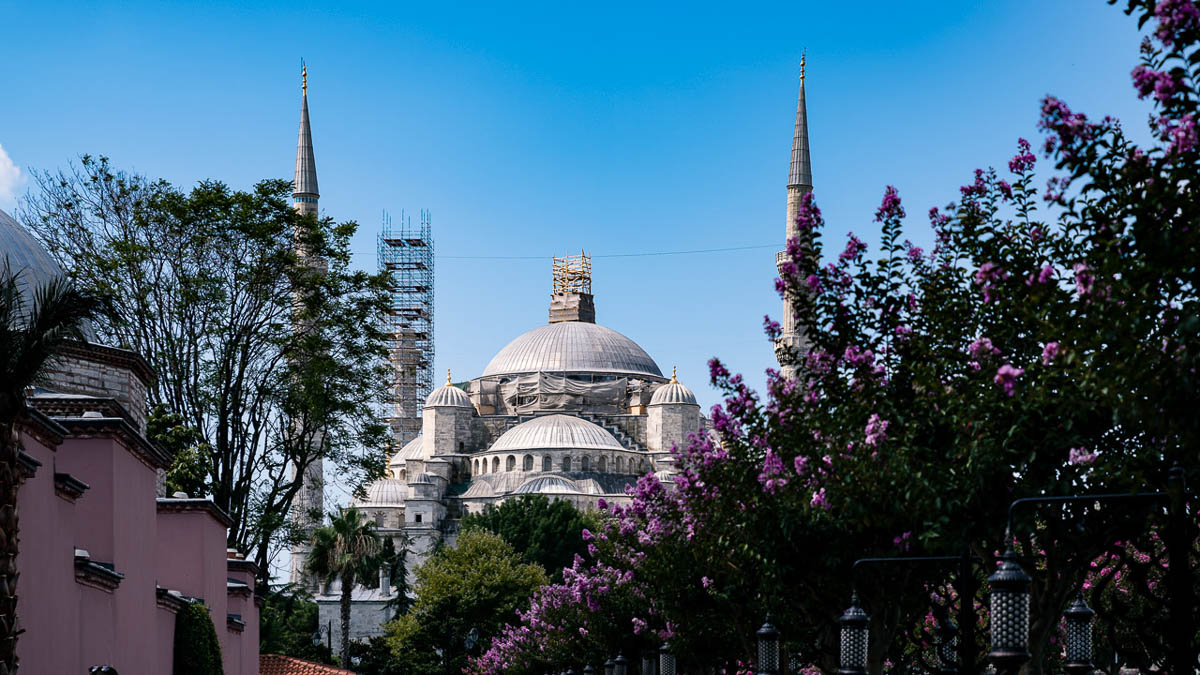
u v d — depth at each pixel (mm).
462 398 192125
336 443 58969
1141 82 11141
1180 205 11141
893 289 17953
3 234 32688
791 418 19875
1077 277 11922
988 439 16047
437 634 104000
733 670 34719
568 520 137000
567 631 51500
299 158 149625
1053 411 16031
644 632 40875
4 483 16062
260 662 54656
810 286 17859
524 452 180375
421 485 176375
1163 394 11398
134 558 27484
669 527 29969
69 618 22609
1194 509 15586
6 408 16141
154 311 55156
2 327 16328
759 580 23812
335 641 152000
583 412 195750
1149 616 15117
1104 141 12078
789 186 146875
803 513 20422
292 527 57812
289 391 56438
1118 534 17188
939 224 17750
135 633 27484
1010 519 12320
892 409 17375
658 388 193125
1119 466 15914
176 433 49688
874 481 18031
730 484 22609
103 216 56094
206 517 34500
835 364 18328
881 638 21625
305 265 58750
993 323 16953
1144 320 11664
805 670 31969
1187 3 10531
